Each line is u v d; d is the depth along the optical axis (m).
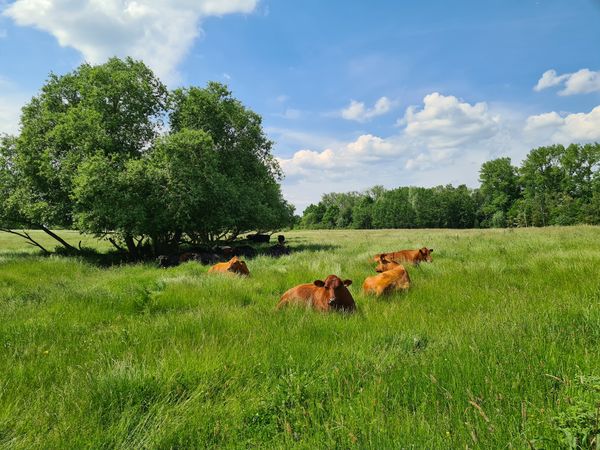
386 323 5.72
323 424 2.97
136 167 19.06
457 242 20.02
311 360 4.24
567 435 2.20
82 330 6.35
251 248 23.23
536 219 77.56
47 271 15.03
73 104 22.97
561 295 6.35
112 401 3.46
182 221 21.00
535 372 3.30
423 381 3.45
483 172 93.62
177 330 5.60
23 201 20.66
